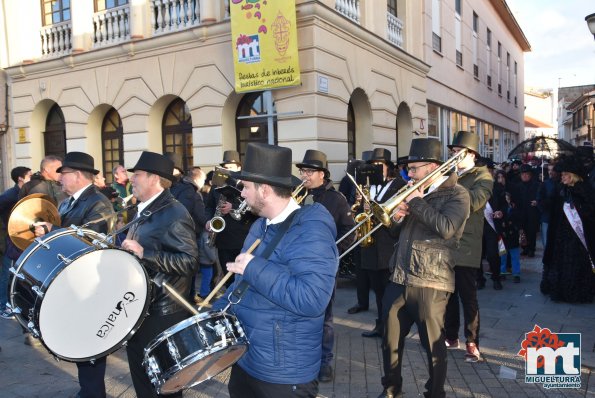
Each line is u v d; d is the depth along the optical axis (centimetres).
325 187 494
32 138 1233
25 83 1224
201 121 970
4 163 1291
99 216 398
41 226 414
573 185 620
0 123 1256
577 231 622
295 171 877
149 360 232
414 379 422
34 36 1216
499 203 742
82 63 1116
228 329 225
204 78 956
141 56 1033
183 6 977
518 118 3147
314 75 849
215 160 956
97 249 270
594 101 2209
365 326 564
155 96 1023
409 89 1266
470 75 1897
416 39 1327
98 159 1151
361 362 462
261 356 229
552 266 654
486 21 2161
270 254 230
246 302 237
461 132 463
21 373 460
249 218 437
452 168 366
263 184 234
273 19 835
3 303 639
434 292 346
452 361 455
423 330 347
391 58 1155
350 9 988
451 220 338
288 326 228
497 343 495
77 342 263
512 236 762
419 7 1346
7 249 610
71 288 260
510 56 2808
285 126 881
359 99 1057
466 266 440
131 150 1066
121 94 1070
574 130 3297
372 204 356
